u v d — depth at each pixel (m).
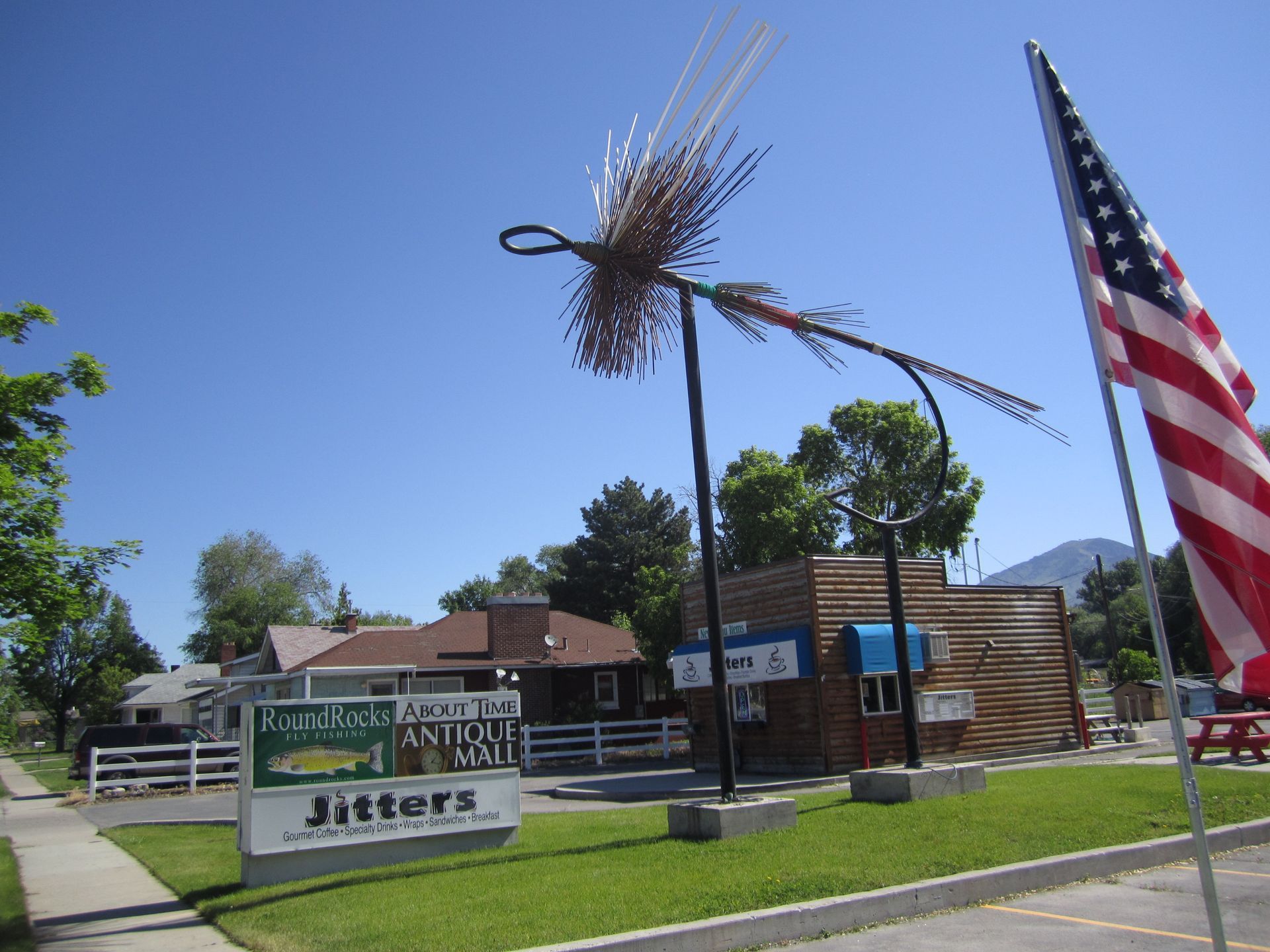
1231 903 7.46
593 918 6.83
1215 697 34.88
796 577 19.20
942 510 35.28
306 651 33.06
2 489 12.05
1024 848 8.81
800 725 18.84
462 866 9.19
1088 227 5.91
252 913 7.83
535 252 9.76
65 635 66.62
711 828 9.55
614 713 35.06
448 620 37.06
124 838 14.24
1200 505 5.10
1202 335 5.61
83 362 13.15
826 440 36.78
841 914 7.01
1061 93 5.89
